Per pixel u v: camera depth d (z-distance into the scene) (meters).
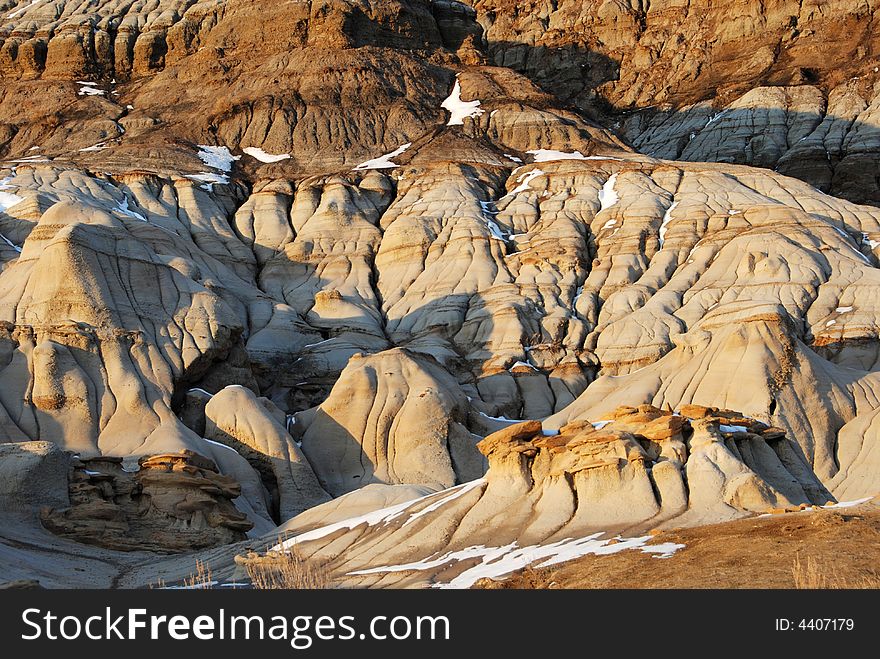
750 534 86.69
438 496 124.56
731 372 197.38
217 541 152.88
